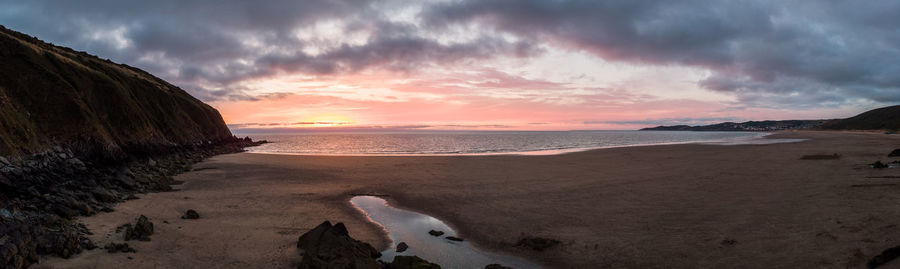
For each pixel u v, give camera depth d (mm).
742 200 18719
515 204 20312
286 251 13281
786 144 64812
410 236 15852
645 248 13188
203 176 31328
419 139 134500
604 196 21516
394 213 19625
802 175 25312
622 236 14500
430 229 16828
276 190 25250
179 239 14156
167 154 40812
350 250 12125
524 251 13812
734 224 14750
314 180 29312
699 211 17188
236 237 14711
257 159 45062
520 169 34281
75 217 15789
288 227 16406
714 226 14766
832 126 186125
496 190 24312
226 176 31406
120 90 39438
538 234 15281
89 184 22469
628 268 11859
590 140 116312
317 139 137875
